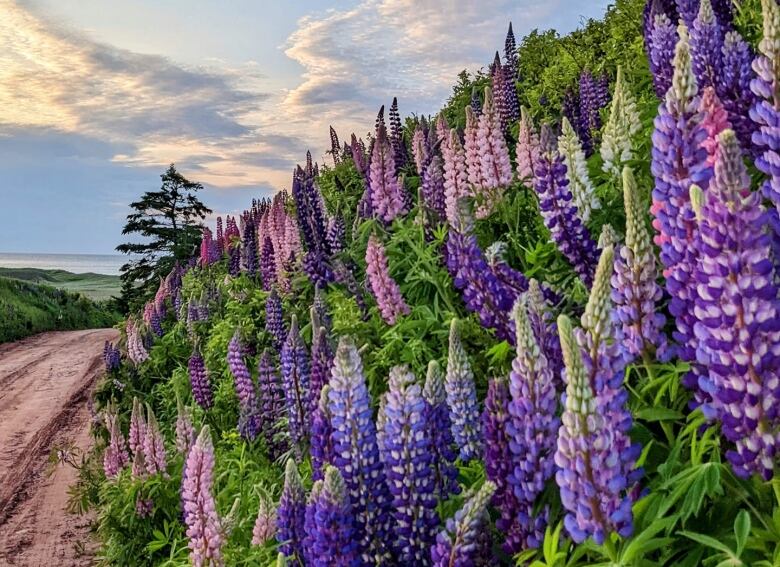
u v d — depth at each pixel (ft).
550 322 11.36
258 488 16.88
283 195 51.26
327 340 16.83
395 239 23.03
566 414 7.36
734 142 7.36
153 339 47.60
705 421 8.55
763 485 7.70
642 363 9.75
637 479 7.76
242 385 25.16
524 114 20.25
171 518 23.67
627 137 16.01
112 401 41.42
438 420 11.36
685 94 9.01
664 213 9.27
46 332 131.03
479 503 9.35
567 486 7.43
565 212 13.51
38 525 36.60
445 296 18.47
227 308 37.93
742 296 7.30
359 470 11.03
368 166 38.09
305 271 25.88
